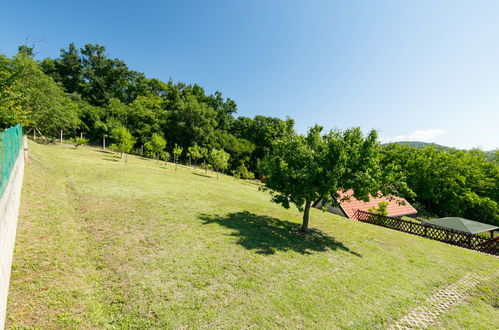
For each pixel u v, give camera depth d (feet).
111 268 21.15
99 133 153.17
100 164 79.15
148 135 176.45
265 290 21.31
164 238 29.35
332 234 44.34
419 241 48.44
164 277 20.84
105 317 15.23
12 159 23.06
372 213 66.49
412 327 19.22
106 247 24.86
